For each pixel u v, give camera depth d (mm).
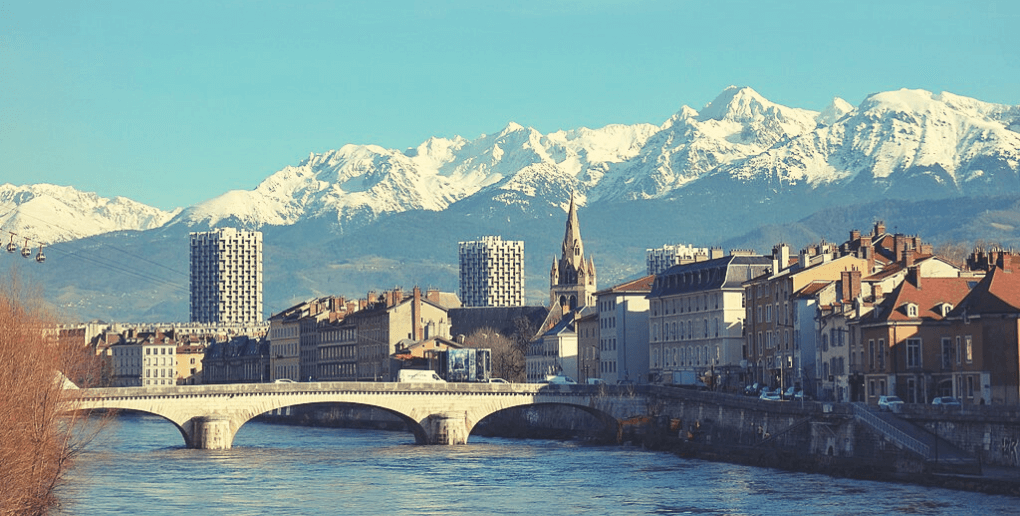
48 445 148125
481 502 176375
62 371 177000
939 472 174875
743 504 166625
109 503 176125
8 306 155125
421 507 172500
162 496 183375
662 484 190875
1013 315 194000
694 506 167625
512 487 191625
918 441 181000
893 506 158375
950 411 182625
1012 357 193875
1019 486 161250
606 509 167875
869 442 191625
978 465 171375
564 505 172125
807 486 181625
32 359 150000
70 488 188750
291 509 171250
